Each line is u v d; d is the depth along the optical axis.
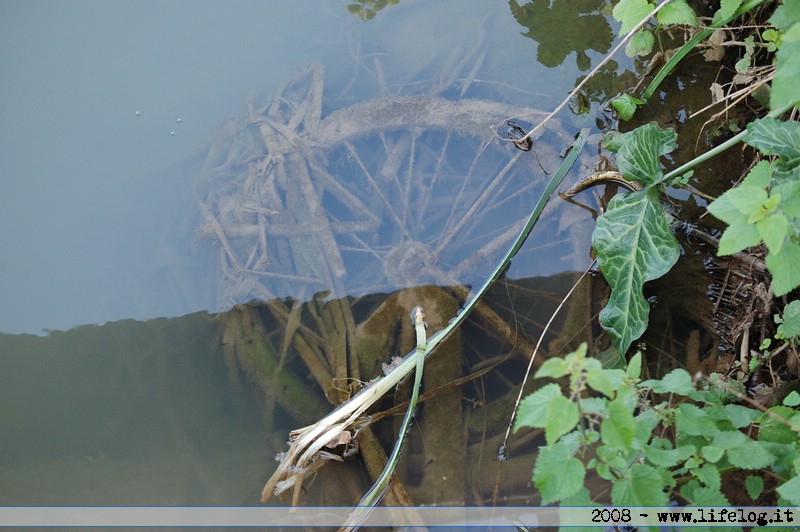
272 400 2.42
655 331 2.34
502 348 2.41
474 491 2.14
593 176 2.63
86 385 2.54
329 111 3.07
